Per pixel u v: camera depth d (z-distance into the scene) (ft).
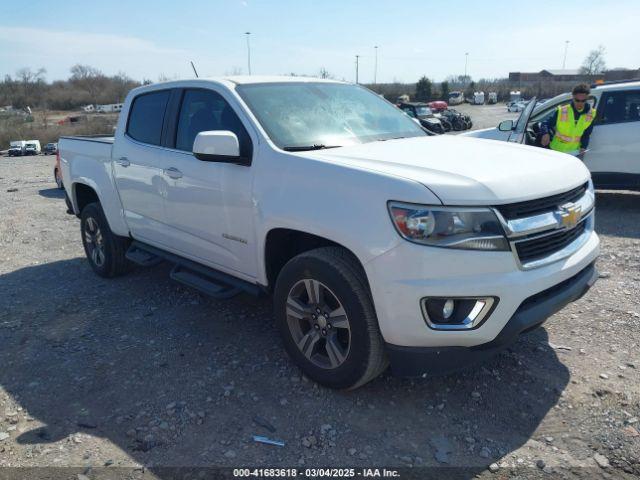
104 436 9.61
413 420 9.70
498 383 10.72
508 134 27.04
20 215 30.22
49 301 16.30
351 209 9.30
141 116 15.28
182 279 13.62
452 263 8.55
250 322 14.08
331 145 11.75
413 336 8.96
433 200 8.56
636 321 13.10
